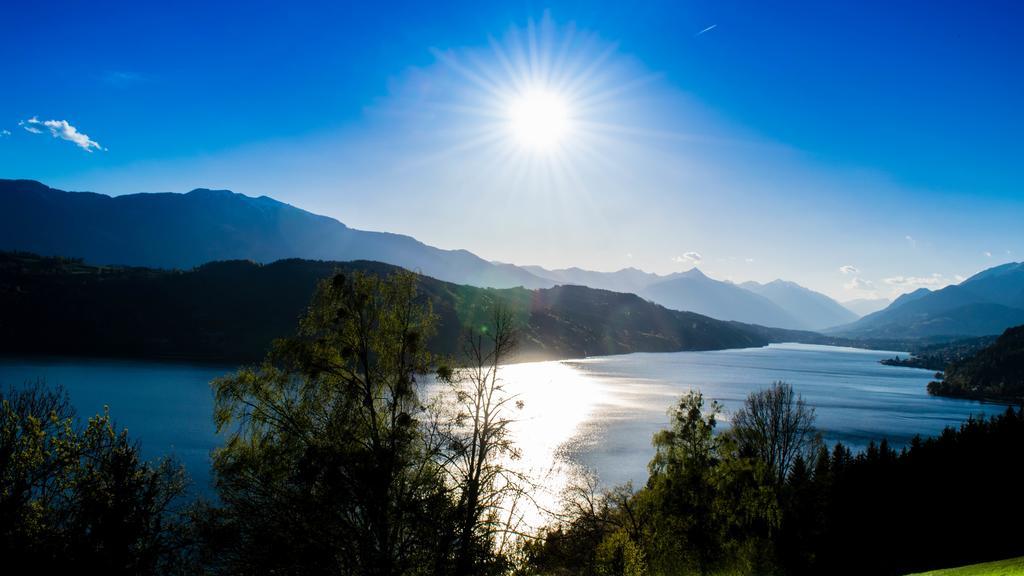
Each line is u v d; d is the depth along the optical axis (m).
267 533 13.55
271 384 15.43
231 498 14.23
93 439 24.42
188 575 17.56
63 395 102.56
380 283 16.88
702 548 28.34
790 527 32.62
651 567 28.00
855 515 47.25
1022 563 20.41
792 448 43.47
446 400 17.64
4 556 19.95
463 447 16.77
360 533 14.27
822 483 36.16
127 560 21.19
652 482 31.42
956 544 47.69
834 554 43.00
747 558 28.70
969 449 60.44
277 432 14.94
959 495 53.25
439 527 14.55
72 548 20.95
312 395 15.45
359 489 14.19
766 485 31.14
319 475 14.14
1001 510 52.06
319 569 13.52
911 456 60.28
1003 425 63.59
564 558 21.55
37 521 21.75
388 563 13.91
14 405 24.20
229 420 14.95
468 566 14.87
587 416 104.62
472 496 15.48
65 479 23.58
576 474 64.69
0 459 21.52
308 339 16.05
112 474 22.62
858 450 90.56
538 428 90.69
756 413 39.94
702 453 30.70
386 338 16.25
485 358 18.92
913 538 47.44
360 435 15.24
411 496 15.00
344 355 15.77
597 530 28.34
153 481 23.78
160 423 84.19
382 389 16.25
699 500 29.17
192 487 40.12
